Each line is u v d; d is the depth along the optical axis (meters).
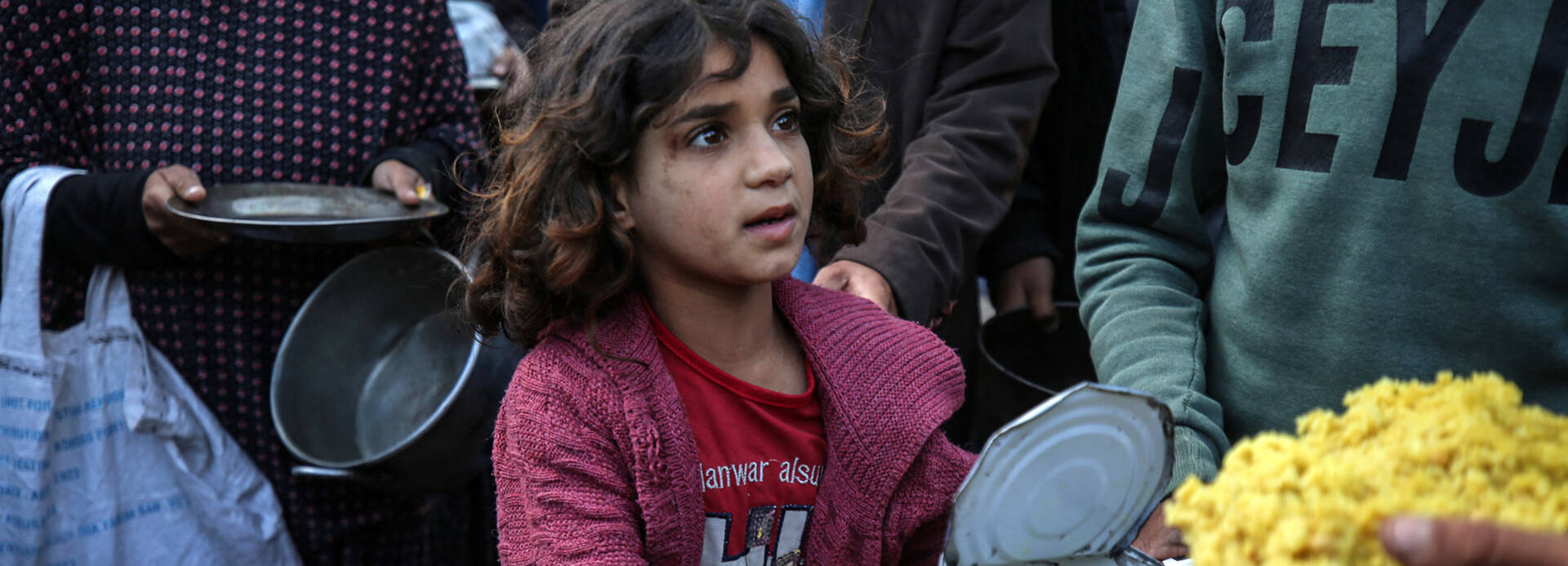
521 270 1.02
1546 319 1.04
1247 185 1.17
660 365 0.99
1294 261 1.12
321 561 2.06
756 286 1.03
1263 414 1.19
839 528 1.03
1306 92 1.11
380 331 2.01
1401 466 0.61
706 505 1.03
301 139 1.97
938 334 2.13
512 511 1.02
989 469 0.75
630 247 0.98
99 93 1.92
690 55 0.89
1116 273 1.31
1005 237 2.16
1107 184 1.33
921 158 1.81
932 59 1.89
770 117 0.94
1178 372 1.18
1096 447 0.78
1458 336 1.06
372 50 2.02
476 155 2.06
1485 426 0.63
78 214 1.80
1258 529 0.59
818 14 1.90
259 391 1.97
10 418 1.83
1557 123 1.00
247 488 1.97
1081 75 2.10
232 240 1.88
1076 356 2.14
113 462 1.91
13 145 1.87
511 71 1.23
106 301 1.91
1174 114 1.26
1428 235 1.05
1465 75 1.03
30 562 1.82
